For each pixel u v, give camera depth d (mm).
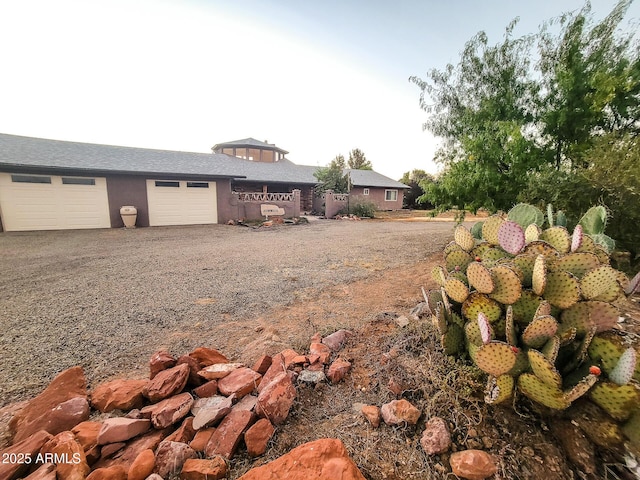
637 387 1262
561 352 1639
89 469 1306
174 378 1902
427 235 10312
